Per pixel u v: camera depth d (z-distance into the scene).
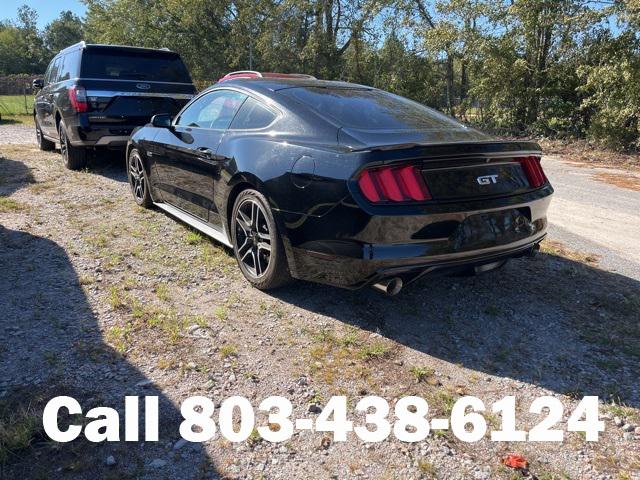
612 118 14.77
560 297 3.86
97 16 35.12
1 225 5.05
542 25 17.38
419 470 2.12
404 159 2.85
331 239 3.04
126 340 3.01
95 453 2.13
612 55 15.24
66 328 3.12
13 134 13.74
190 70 34.09
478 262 3.20
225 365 2.81
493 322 3.43
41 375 2.63
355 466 2.13
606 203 7.48
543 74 18.53
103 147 7.41
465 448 2.26
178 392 2.56
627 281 4.22
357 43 29.47
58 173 7.70
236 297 3.67
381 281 3.00
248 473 2.07
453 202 3.00
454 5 19.39
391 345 3.09
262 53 30.62
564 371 2.88
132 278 3.91
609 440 2.34
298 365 2.84
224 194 3.95
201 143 4.31
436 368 2.87
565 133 17.58
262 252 3.69
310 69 29.94
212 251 4.54
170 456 2.13
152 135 5.26
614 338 3.26
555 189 8.56
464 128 3.79
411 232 2.91
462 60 20.39
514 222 3.34
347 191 2.90
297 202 3.20
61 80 8.10
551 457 2.22
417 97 27.28
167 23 33.19
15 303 3.41
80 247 4.52
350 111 3.63
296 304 3.60
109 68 7.51
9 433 2.17
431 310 3.58
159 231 5.04
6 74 88.56
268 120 3.76
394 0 25.06
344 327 3.29
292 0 28.03
